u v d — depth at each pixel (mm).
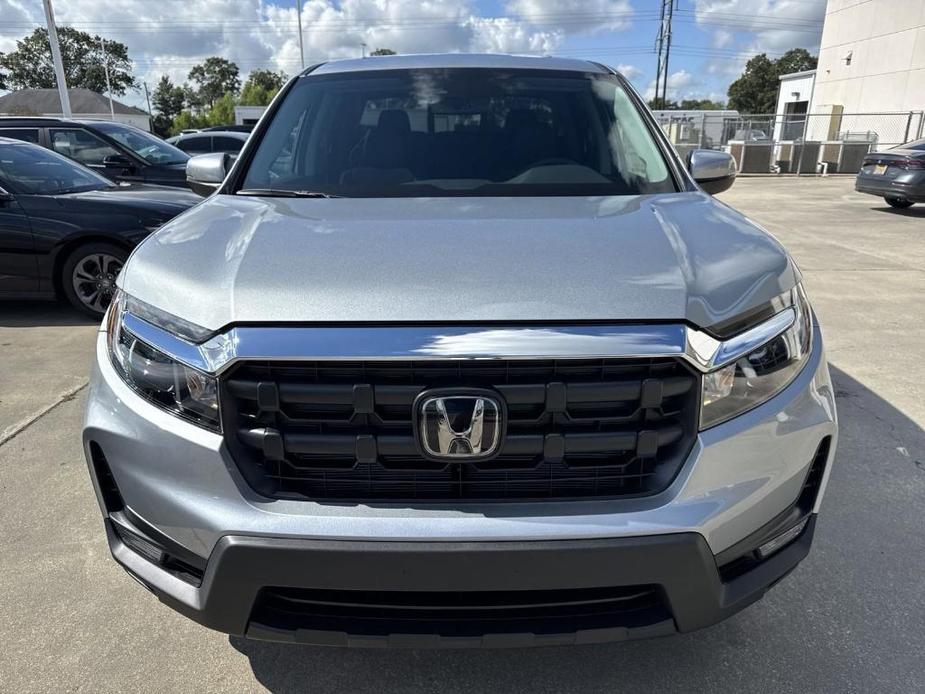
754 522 1711
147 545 1801
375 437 1565
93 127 8500
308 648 2180
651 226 1960
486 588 1562
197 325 1647
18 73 85062
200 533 1633
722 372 1636
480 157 2652
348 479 1613
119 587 2447
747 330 1688
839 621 2279
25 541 2705
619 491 1617
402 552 1533
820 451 1912
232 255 1816
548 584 1562
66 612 2324
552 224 1966
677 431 1620
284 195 2477
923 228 10898
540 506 1582
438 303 1587
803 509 1885
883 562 2576
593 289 1625
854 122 27797
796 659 2119
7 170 5695
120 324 1834
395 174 2582
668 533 1572
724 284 1718
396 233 1894
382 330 1558
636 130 2787
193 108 100688
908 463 3309
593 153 2680
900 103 26016
